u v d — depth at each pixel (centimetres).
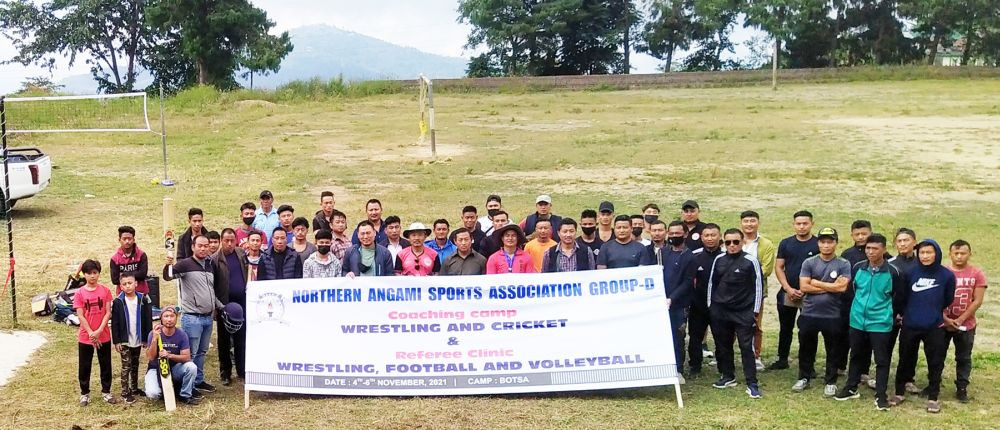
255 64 6438
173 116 4162
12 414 834
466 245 930
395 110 4575
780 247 953
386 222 998
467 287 880
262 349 883
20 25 6906
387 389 873
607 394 888
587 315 876
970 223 1728
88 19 6950
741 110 4288
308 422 813
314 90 5266
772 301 1266
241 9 6397
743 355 882
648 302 874
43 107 3122
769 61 7562
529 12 7575
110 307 866
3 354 1016
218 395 896
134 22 7069
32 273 1401
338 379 877
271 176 2478
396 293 884
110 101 3562
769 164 2541
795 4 7100
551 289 878
